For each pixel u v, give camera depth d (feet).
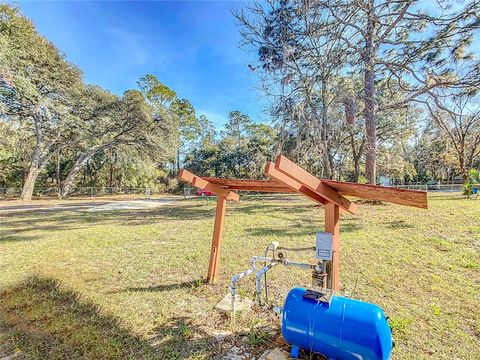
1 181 92.27
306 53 44.11
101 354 7.80
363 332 5.88
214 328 9.05
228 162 108.68
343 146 66.49
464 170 63.82
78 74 65.72
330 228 8.27
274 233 22.41
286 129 46.60
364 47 43.47
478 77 36.17
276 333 8.52
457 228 21.07
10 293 12.03
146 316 9.96
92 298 11.41
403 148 78.02
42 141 69.82
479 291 11.33
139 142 78.74
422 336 8.41
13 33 54.19
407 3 35.73
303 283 12.72
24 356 7.88
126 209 45.57
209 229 26.12
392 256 15.75
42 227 28.96
